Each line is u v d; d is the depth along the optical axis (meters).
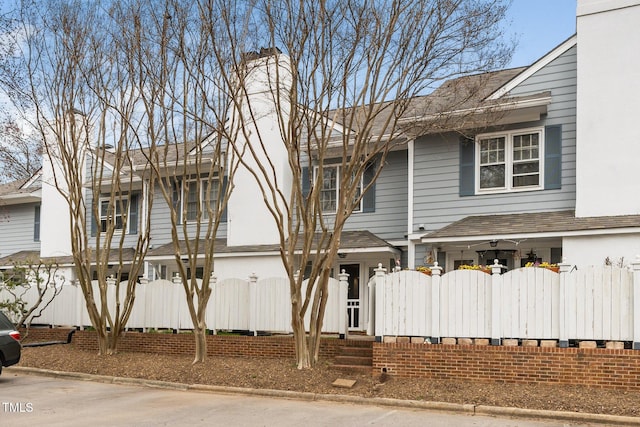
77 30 15.20
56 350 17.14
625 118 15.37
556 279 11.38
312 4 12.45
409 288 12.43
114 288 17.66
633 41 15.46
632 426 9.23
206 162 20.88
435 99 17.91
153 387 13.18
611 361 10.82
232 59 14.43
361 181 19.67
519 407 10.09
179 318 16.41
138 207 23.75
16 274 20.12
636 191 15.08
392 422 9.55
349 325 18.55
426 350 12.08
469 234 15.97
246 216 20.62
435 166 17.94
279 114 13.42
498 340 11.62
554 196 16.48
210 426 9.29
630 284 10.89
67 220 25.16
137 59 14.38
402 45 12.59
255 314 15.45
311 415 10.11
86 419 9.73
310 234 13.33
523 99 16.06
